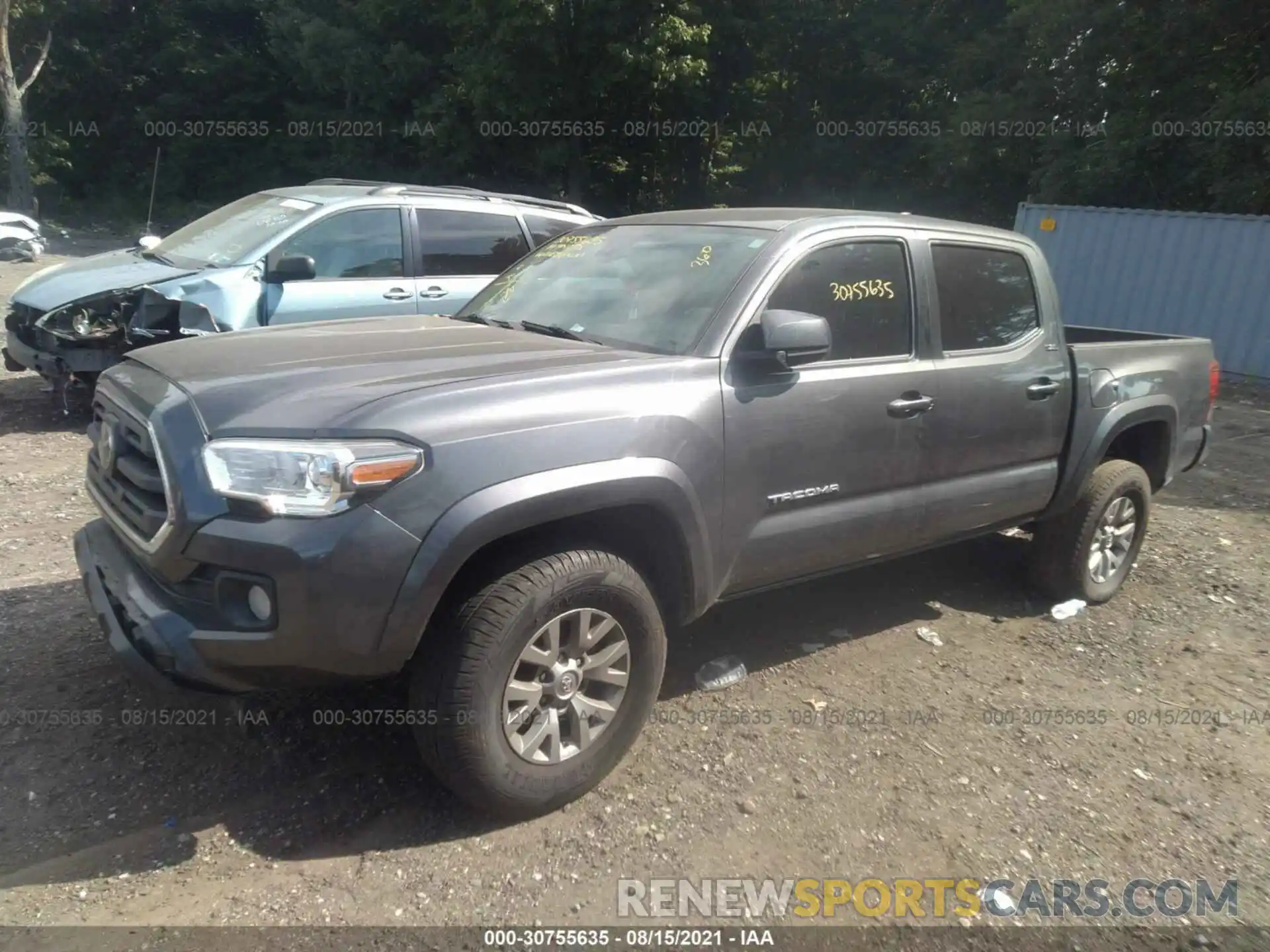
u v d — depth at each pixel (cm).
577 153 2583
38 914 264
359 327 406
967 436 430
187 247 789
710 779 342
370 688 387
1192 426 559
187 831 302
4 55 2880
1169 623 507
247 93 3500
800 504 372
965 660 448
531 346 357
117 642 292
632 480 312
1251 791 358
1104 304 1441
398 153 2917
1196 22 1734
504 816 312
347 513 269
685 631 460
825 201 2808
